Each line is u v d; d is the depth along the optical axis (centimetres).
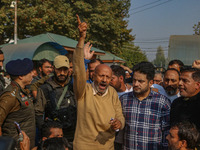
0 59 347
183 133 193
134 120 261
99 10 1825
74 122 300
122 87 364
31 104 274
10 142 78
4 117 246
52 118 292
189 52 1068
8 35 1705
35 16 1563
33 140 277
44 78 326
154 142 253
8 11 1472
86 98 234
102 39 1959
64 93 310
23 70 268
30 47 881
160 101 258
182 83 244
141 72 252
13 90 257
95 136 229
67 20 1656
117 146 292
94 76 240
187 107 242
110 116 235
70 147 213
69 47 1185
